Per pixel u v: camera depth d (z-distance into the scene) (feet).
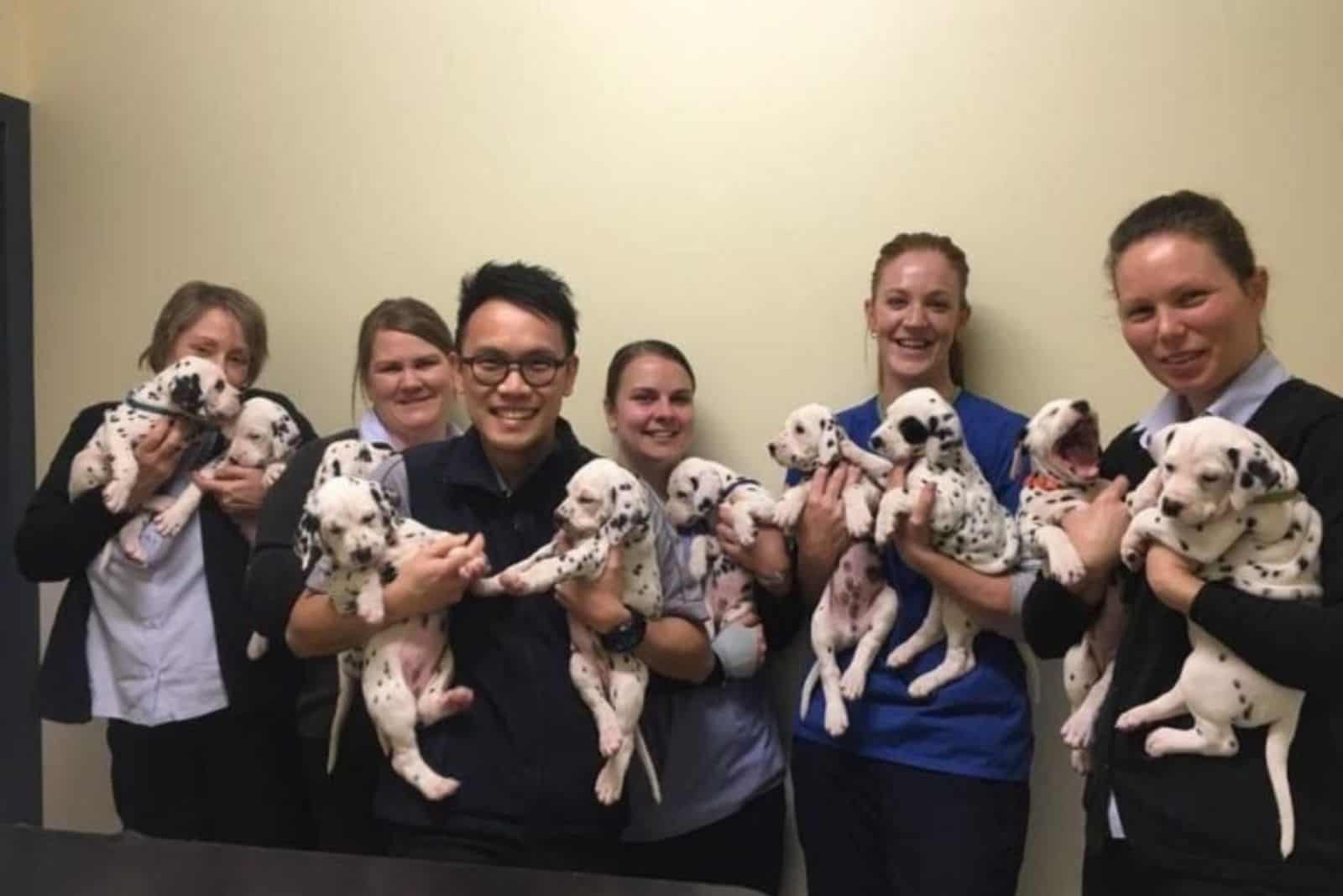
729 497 6.71
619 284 7.77
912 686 6.28
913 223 7.28
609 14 7.73
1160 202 4.96
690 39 7.60
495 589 5.20
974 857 6.18
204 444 7.10
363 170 8.21
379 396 6.84
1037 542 5.45
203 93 8.52
